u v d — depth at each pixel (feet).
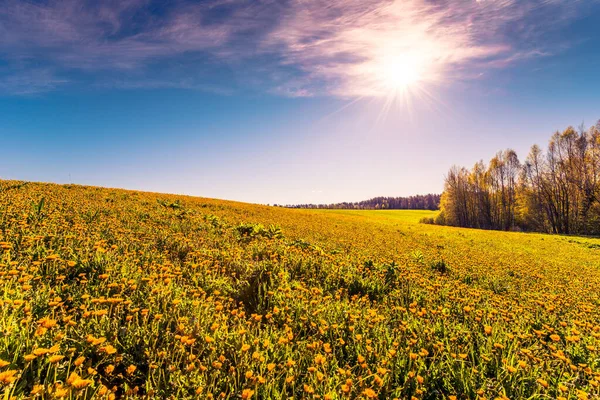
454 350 12.71
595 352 13.46
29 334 8.89
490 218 257.14
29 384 7.44
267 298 16.72
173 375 8.71
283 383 9.64
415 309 16.14
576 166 196.03
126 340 10.17
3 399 6.22
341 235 63.00
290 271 22.77
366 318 15.14
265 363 9.81
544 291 29.17
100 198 53.67
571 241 120.88
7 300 9.47
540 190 218.59
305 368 10.61
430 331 13.85
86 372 8.13
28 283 12.15
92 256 16.75
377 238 68.90
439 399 10.22
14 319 9.21
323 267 24.16
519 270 42.19
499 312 17.93
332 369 10.53
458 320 17.17
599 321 19.25
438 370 11.13
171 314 12.10
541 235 151.43
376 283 22.68
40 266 15.02
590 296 28.02
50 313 10.69
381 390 9.87
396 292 21.35
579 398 9.44
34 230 20.90
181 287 15.62
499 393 9.72
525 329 16.39
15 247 17.40
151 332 10.67
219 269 20.89
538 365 11.72
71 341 9.47
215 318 12.79
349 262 27.22
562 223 207.62
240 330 11.32
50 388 6.88
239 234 36.76
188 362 9.46
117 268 15.94
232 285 18.39
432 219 265.34
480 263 45.98
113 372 9.04
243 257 24.34
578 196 197.26
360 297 20.40
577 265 59.52
